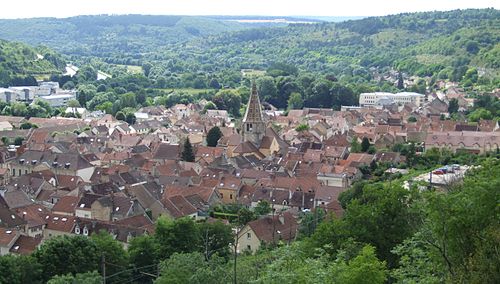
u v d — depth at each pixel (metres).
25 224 155.00
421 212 89.19
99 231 141.25
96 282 100.00
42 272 112.12
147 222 159.50
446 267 65.31
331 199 181.75
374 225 90.50
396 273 68.56
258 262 100.62
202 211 181.00
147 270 120.44
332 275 63.62
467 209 65.06
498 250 60.19
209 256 125.44
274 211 171.88
